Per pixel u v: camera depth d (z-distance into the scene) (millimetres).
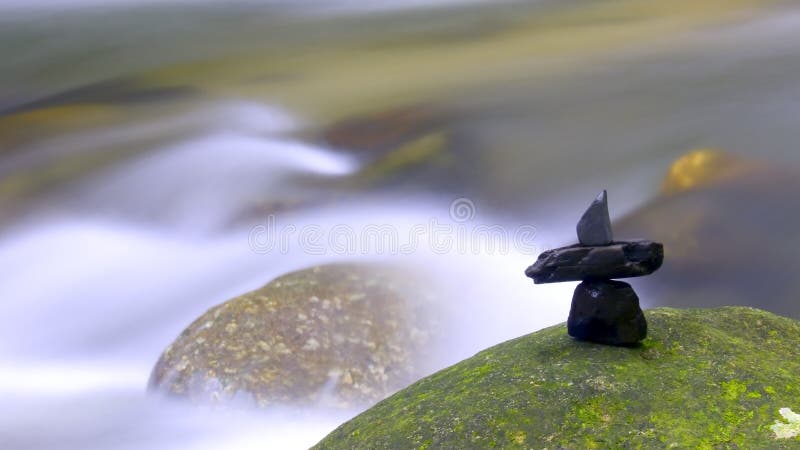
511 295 9133
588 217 4512
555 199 14250
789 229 12273
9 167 15094
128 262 11453
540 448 3883
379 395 7621
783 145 14391
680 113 15875
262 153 14891
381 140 15422
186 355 7992
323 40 20312
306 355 7805
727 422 3891
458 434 4047
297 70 18719
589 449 3830
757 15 19891
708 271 11961
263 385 7613
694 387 4125
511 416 4070
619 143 15062
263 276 10906
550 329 5027
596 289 4543
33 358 9805
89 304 10617
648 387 4141
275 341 7926
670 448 3762
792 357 4594
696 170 13953
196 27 20641
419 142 15273
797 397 4035
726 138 14820
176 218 13055
